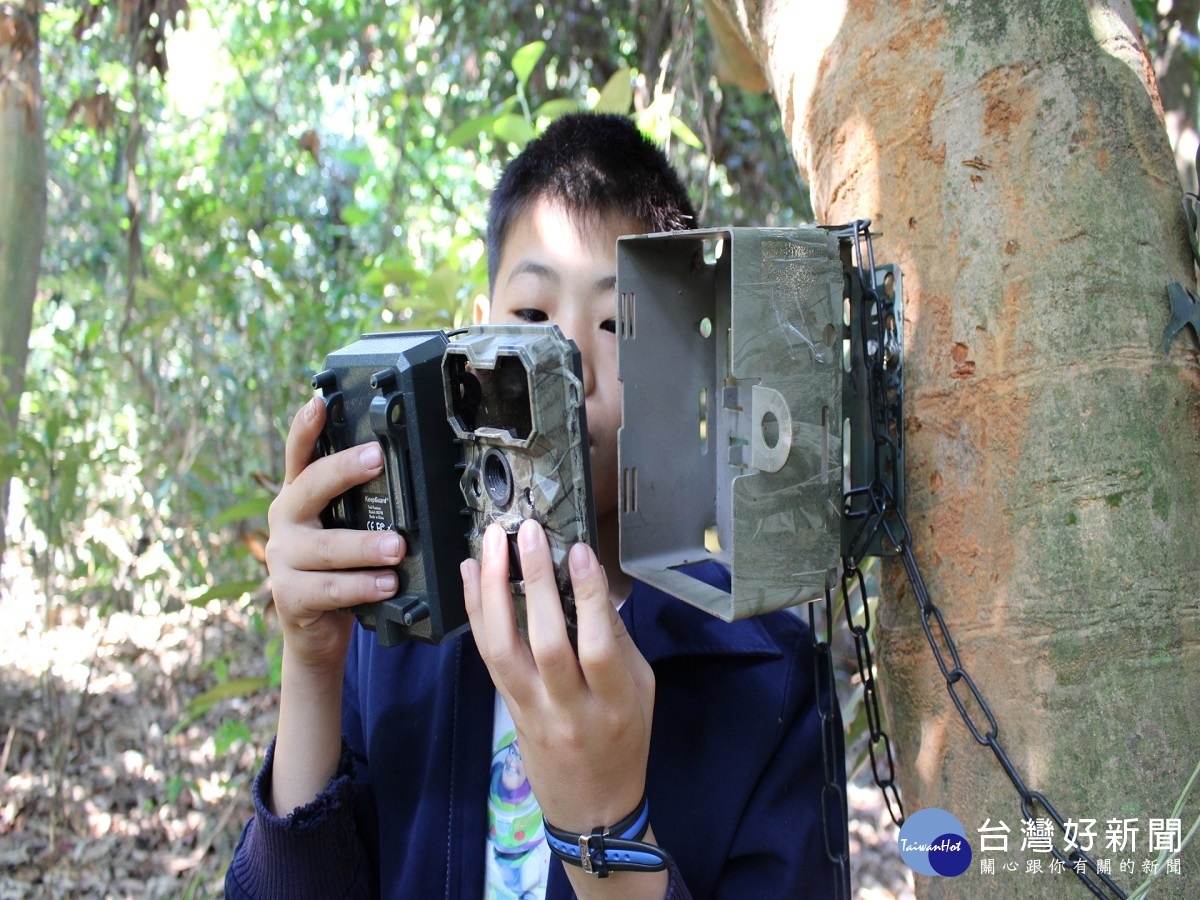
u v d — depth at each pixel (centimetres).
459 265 271
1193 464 102
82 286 549
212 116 600
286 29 538
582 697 95
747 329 98
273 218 440
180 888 338
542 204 133
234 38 597
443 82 492
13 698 461
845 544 113
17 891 340
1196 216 107
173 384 473
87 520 508
